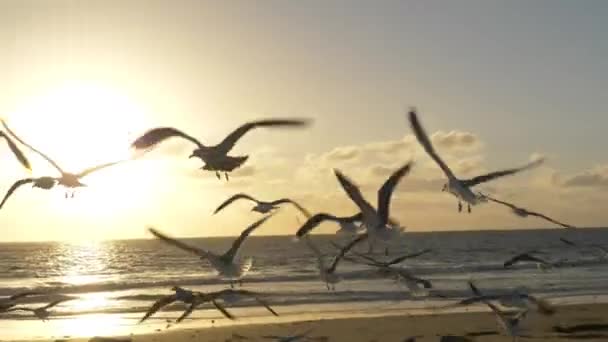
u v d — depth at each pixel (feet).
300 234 54.85
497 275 254.68
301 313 151.43
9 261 401.70
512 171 53.36
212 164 46.03
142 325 138.10
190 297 66.74
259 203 55.93
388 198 48.14
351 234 54.54
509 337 111.34
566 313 134.51
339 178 49.03
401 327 124.47
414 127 44.57
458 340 109.91
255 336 118.32
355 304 165.37
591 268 282.97
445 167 53.16
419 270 280.92
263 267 317.42
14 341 120.78
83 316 154.92
